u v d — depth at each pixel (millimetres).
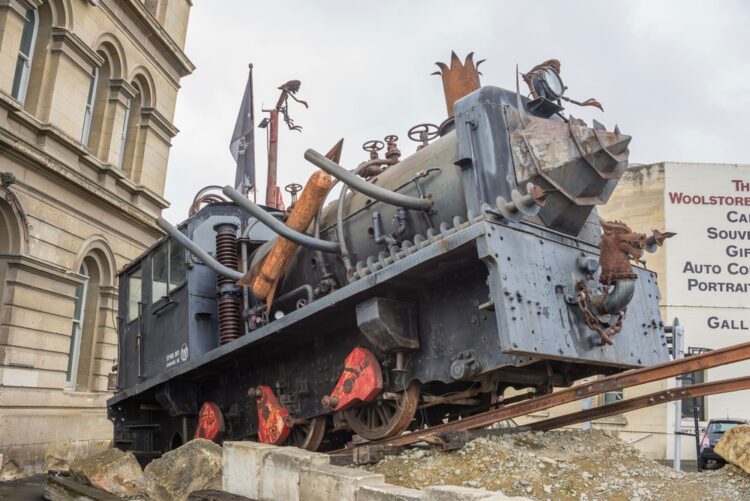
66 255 13883
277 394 6930
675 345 9305
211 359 7059
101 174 15484
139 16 16625
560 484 4539
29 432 12656
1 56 12234
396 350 5426
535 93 5746
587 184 5223
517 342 4383
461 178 5371
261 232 8406
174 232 7527
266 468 4871
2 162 12047
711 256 20859
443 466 4898
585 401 18781
